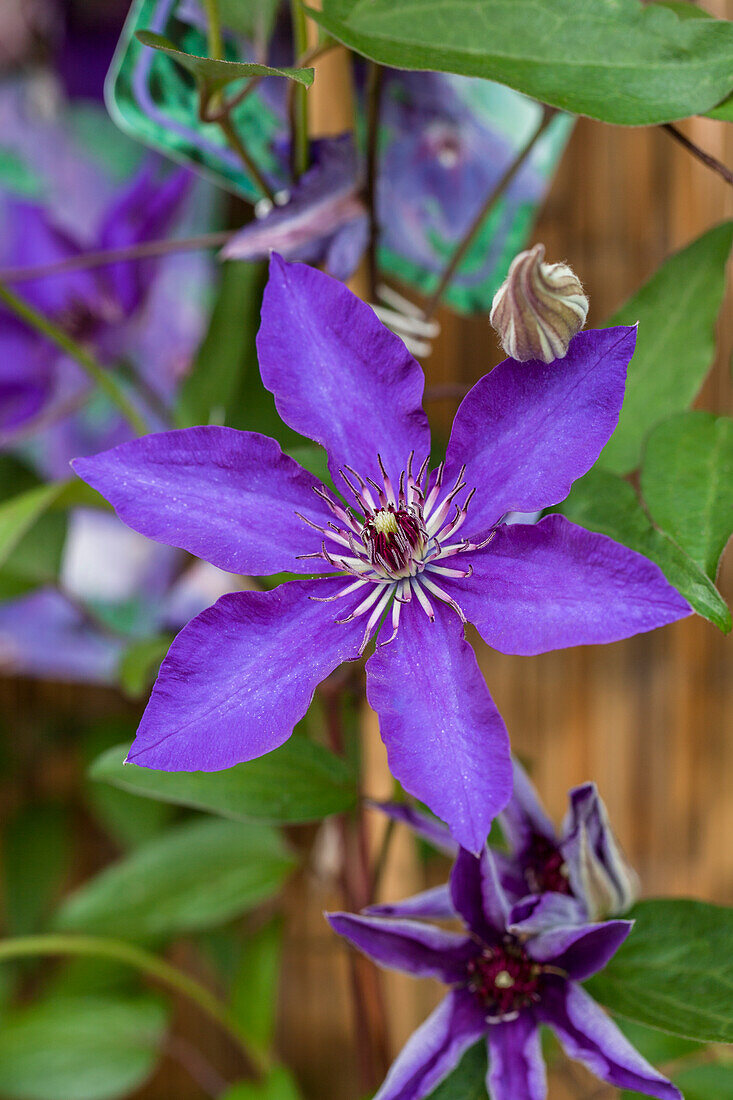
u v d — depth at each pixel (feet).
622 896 1.74
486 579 1.59
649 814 2.70
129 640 2.35
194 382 2.21
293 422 1.64
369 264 2.01
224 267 2.21
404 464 1.66
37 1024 2.39
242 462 1.64
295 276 1.65
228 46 1.91
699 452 1.75
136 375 2.35
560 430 1.59
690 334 1.90
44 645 2.43
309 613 1.61
